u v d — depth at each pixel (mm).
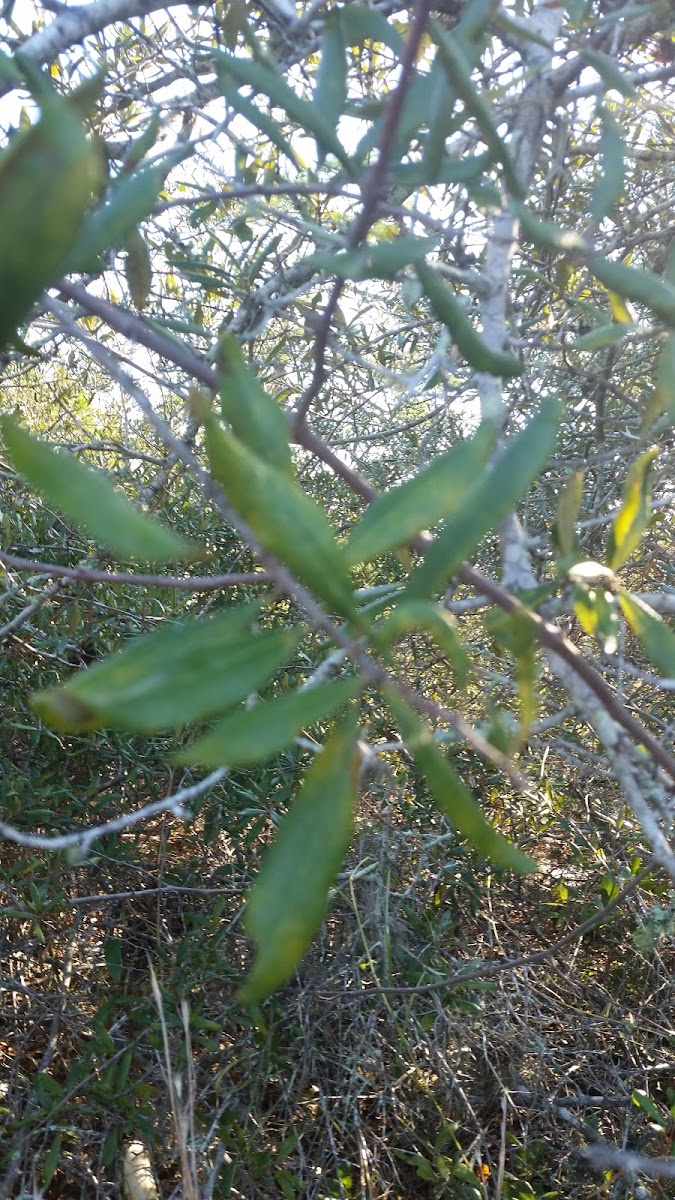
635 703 936
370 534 231
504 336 448
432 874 992
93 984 936
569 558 321
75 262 274
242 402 248
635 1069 890
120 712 169
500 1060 898
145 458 805
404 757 1000
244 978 848
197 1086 856
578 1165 830
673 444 881
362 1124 820
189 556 190
